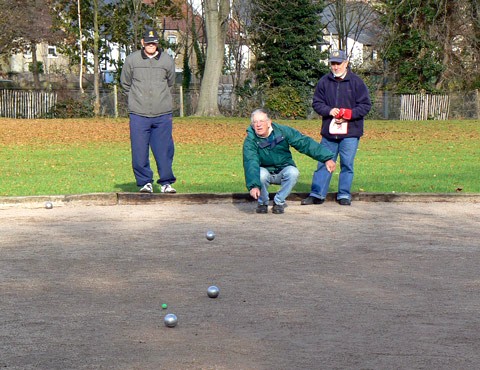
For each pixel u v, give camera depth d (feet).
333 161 38.65
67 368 17.03
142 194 41.70
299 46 178.70
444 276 25.75
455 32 167.94
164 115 42.65
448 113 155.94
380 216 37.65
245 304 22.22
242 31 206.49
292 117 151.33
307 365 17.22
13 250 29.81
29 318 20.89
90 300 22.71
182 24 249.14
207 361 17.47
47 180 50.78
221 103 156.25
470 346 18.58
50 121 119.85
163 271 26.37
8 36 148.97
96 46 165.68
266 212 38.47
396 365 17.26
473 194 42.73
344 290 23.84
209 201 41.96
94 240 31.76
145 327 20.04
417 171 58.08
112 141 89.35
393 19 166.61
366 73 177.06
